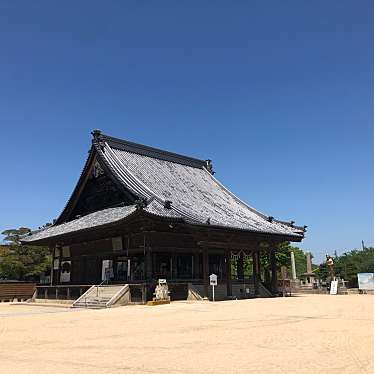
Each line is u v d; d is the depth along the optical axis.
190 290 32.66
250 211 45.31
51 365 9.35
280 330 14.52
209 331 14.46
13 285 42.66
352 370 8.48
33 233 47.47
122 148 43.56
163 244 33.88
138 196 33.97
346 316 19.19
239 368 8.79
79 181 42.81
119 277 37.00
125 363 9.43
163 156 47.72
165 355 10.29
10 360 10.02
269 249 41.22
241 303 27.89
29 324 17.83
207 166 52.94
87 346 11.78
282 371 8.46
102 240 38.22
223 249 38.56
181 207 34.81
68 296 35.66
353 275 74.31
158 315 20.52
